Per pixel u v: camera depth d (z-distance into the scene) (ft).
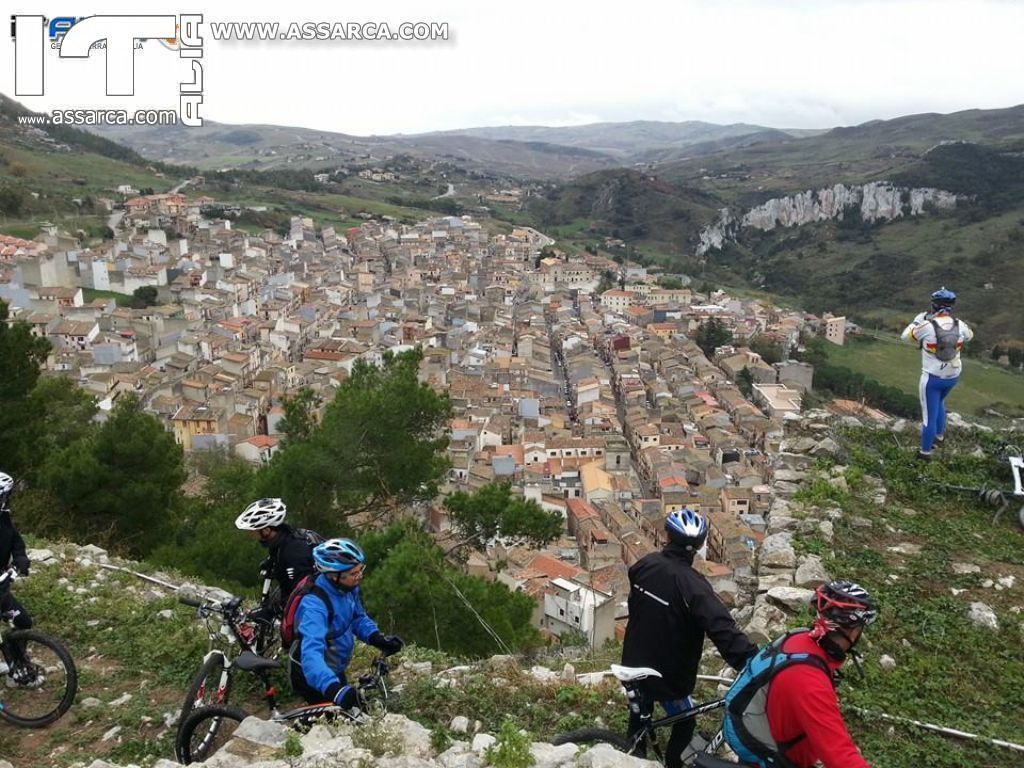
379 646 23.09
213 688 25.66
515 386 270.05
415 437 68.74
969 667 28.81
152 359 258.16
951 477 44.83
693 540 18.81
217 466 150.10
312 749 20.56
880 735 25.11
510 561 136.46
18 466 66.90
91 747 26.08
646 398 282.77
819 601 15.61
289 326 296.10
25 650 28.07
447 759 20.58
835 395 315.17
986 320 429.79
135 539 66.23
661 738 23.65
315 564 22.00
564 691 27.37
